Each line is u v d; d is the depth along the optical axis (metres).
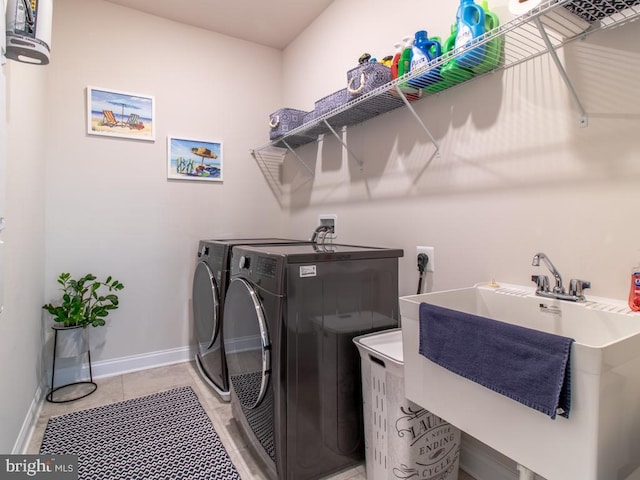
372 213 2.15
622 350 0.76
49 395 2.21
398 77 1.64
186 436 1.80
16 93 1.57
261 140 3.13
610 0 1.00
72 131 2.41
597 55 1.16
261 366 1.47
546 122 1.29
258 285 1.56
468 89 1.58
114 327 2.58
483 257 1.52
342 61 2.42
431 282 1.76
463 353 0.96
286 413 1.41
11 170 1.49
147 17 2.65
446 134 1.68
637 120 1.07
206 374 2.44
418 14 1.82
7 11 1.19
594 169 1.17
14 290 1.55
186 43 2.80
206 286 2.30
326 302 1.50
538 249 1.33
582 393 0.73
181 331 2.82
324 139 2.62
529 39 1.33
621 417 0.78
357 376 1.60
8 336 1.47
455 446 1.44
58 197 2.37
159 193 2.71
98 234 2.50
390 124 2.01
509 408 0.87
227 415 2.01
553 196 1.28
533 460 0.83
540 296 1.25
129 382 2.44
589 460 0.73
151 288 2.70
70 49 2.40
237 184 3.04
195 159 2.84
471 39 1.30
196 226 2.87
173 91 2.75
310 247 1.87
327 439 1.53
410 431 1.29
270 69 3.18
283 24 2.80
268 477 1.52
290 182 3.11
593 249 1.18
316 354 1.48
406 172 1.91
